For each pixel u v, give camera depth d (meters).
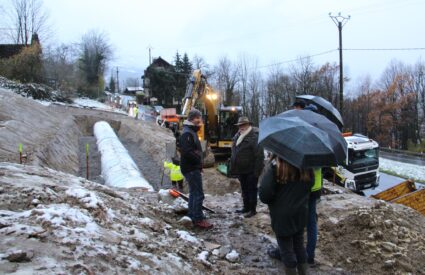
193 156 5.90
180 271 3.93
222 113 18.69
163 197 7.29
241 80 68.56
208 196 9.05
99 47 68.31
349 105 66.75
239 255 5.18
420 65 62.66
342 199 7.44
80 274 2.93
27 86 36.91
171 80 75.88
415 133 59.75
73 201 4.70
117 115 38.31
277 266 4.91
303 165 3.68
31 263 2.89
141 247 4.13
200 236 5.79
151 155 20.75
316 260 5.06
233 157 6.73
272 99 65.44
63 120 27.52
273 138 3.94
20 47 45.62
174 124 33.31
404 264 4.80
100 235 3.91
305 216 4.05
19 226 3.49
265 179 3.99
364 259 4.97
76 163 17.92
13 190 4.62
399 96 61.22
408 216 6.39
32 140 15.55
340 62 29.11
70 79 56.19
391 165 27.39
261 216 6.72
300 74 59.75
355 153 14.29
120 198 6.26
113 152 18.00
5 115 17.48
